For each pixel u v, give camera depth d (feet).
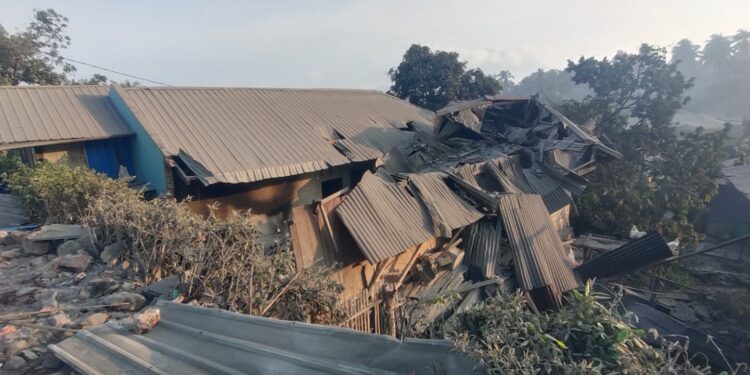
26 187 22.17
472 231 30.37
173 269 16.11
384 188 26.58
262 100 41.68
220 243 15.03
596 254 39.70
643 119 51.83
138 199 21.86
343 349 9.29
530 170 39.19
